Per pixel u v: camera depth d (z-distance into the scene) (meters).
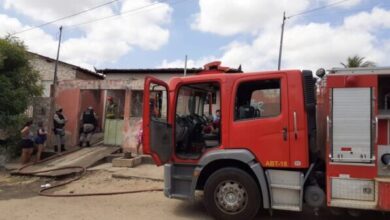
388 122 6.17
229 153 6.77
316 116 6.78
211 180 6.91
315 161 6.63
